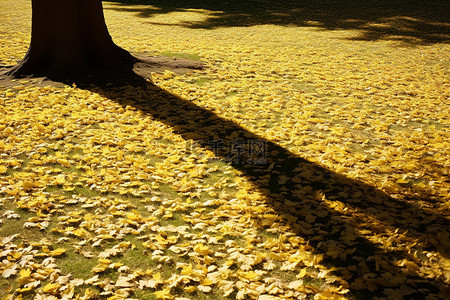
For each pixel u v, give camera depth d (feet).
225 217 12.30
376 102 22.91
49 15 25.76
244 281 9.54
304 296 9.07
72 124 18.71
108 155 16.03
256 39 41.45
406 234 11.37
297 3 65.92
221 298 9.15
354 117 20.74
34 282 9.47
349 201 13.06
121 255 10.57
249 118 20.36
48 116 19.63
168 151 16.56
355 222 11.89
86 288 9.44
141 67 28.22
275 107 21.89
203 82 26.23
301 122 19.88
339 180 14.34
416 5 61.82
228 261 10.18
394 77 28.19
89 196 13.34
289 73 28.71
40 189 13.57
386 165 15.65
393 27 48.06
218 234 11.48
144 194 13.51
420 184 14.07
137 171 14.87
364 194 13.52
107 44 27.55
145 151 16.67
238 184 14.10
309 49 37.24
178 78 26.68
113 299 9.01
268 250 10.76
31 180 14.08
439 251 10.61
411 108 22.04
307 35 43.96
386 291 9.24
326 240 11.16
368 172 15.05
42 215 12.12
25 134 17.69
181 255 10.52
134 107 21.27
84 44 26.86
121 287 9.43
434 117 20.77
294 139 17.79
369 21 51.96
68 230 11.45
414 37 42.80
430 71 29.91
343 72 29.43
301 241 11.00
